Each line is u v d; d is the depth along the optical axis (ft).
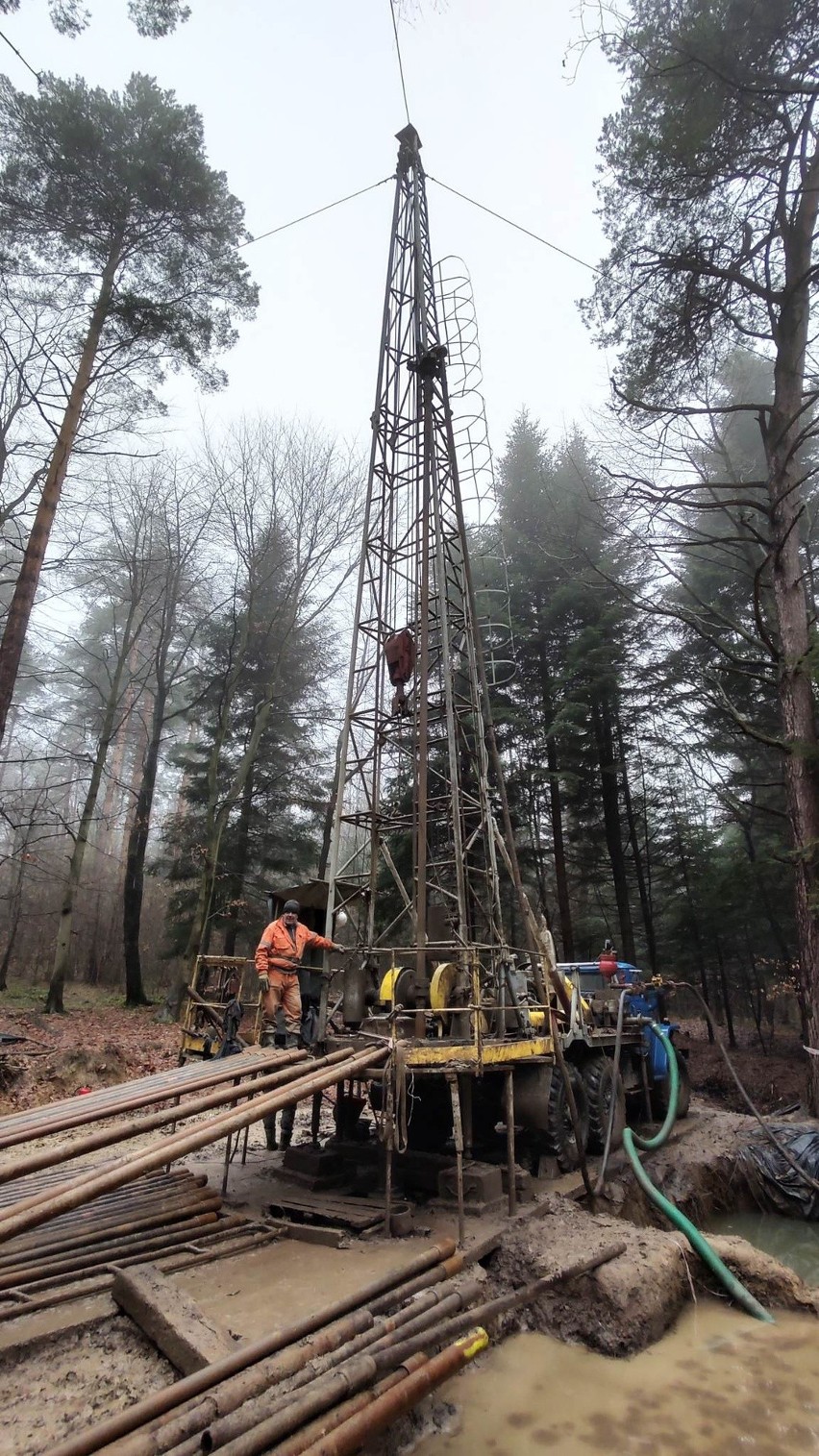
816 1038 38.83
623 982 38.83
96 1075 39.63
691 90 39.45
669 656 70.13
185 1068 20.62
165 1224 19.67
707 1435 13.94
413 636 32.65
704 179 43.52
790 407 43.80
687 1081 41.16
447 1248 18.24
